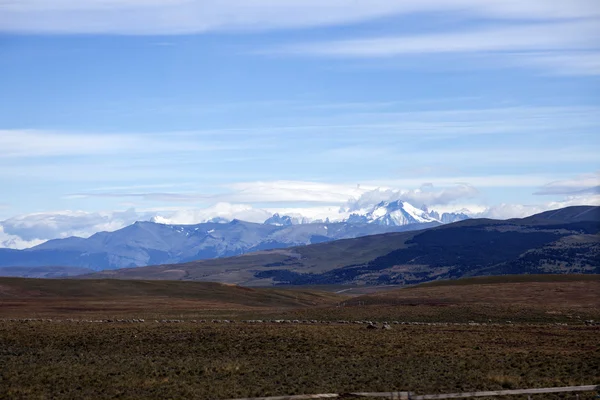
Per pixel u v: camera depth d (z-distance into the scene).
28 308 186.38
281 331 96.31
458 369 63.47
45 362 68.75
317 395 46.91
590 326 109.81
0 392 51.91
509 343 83.69
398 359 70.50
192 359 71.38
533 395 51.44
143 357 73.50
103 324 112.38
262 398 46.12
